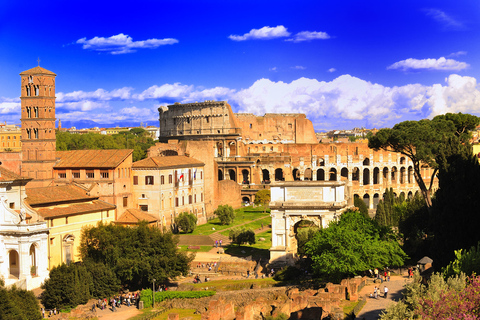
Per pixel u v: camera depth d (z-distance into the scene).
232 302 95.56
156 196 160.25
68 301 102.19
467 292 60.75
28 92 150.62
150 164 161.00
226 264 133.12
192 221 172.50
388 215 171.00
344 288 94.06
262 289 107.06
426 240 126.25
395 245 109.69
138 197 160.88
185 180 182.75
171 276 114.31
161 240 116.88
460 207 101.38
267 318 83.12
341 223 112.38
